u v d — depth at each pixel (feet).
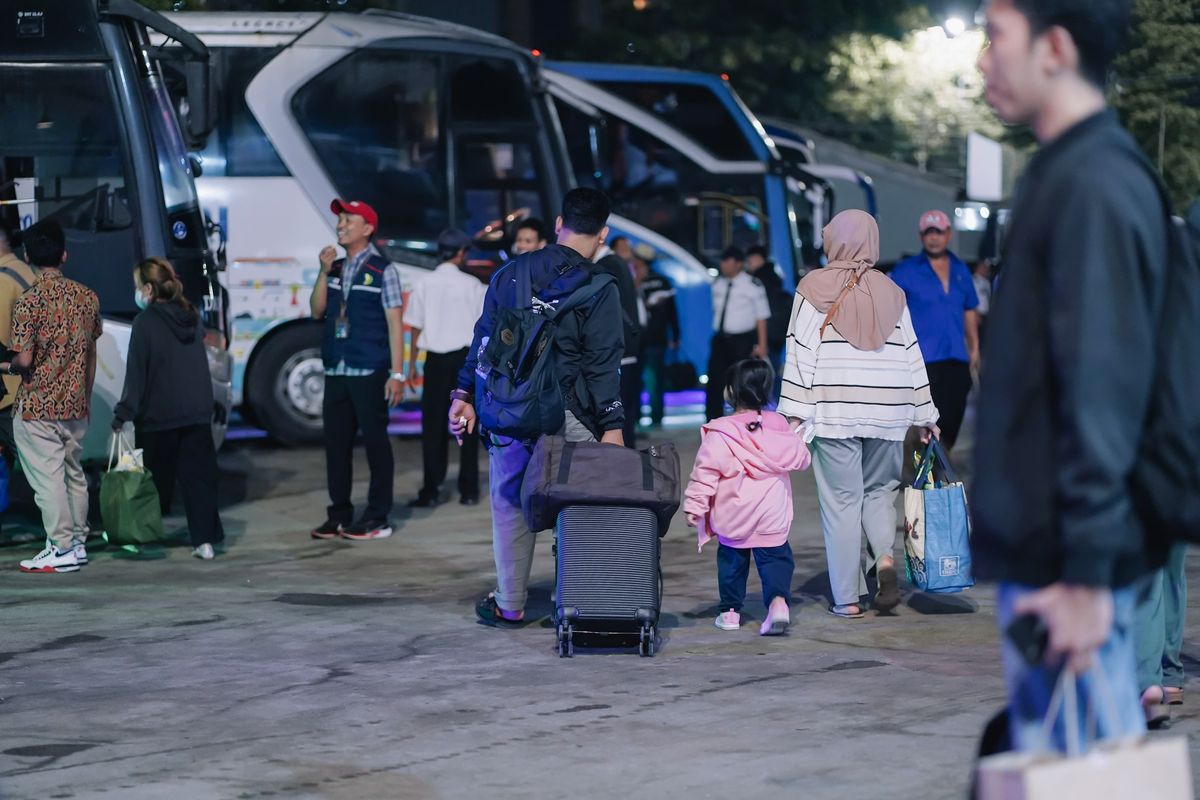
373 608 29.86
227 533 39.70
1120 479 9.62
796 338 27.66
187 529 39.99
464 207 60.18
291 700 22.61
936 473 29.35
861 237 27.78
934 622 27.91
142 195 41.29
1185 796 9.44
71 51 41.42
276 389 57.67
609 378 26.32
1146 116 57.00
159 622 28.60
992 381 10.29
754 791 17.87
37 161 41.22
